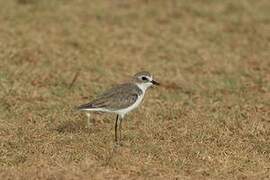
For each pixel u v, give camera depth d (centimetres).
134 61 1980
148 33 2247
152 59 2008
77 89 1702
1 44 1997
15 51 1944
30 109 1540
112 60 1973
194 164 1250
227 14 2480
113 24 2312
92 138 1362
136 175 1195
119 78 1823
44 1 2473
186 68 1942
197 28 2319
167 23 2362
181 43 2164
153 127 1445
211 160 1274
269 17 2445
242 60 2033
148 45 2131
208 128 1441
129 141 1361
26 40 2062
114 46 2102
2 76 1727
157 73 1883
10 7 2375
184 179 1185
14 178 1159
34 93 1645
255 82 1830
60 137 1362
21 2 2442
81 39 2131
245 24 2372
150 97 1675
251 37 2253
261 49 2150
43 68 1845
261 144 1364
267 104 1650
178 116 1531
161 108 1582
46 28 2205
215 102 1652
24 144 1323
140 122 1486
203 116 1534
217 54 2081
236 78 1856
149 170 1216
